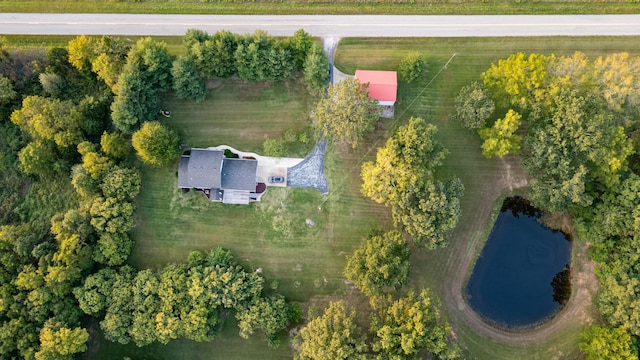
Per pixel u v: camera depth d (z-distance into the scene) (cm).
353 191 7231
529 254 7244
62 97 7206
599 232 6650
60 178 7206
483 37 7262
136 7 7338
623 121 6519
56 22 7338
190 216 7256
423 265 7188
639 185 6303
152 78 6794
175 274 6738
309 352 6291
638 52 7169
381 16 7281
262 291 7144
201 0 7312
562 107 6359
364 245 6719
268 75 6969
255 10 7300
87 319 7100
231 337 7144
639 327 6128
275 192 7269
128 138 7069
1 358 6356
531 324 7131
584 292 7056
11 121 7256
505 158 7231
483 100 6688
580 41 7206
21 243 6594
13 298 6506
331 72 7256
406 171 6384
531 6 7262
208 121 7288
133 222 7094
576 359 6962
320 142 7256
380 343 6334
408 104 7231
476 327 7125
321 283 7175
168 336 6638
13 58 7019
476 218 7225
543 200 6719
